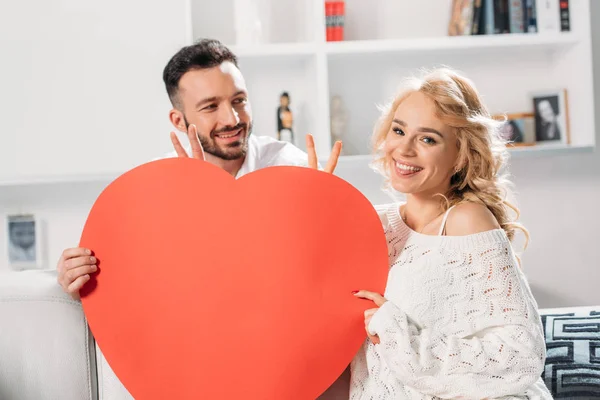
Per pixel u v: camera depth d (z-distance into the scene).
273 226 1.50
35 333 1.58
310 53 3.08
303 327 1.49
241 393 1.50
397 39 3.15
